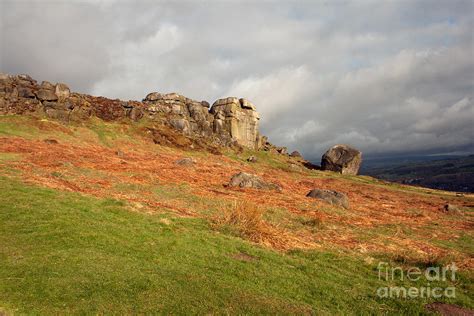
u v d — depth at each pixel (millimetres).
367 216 29016
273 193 34781
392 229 23469
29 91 70250
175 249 12781
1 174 22422
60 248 11305
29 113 66125
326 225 21844
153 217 17203
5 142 44906
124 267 10430
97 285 9047
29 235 11969
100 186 25672
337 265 13875
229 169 56656
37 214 14023
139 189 27219
